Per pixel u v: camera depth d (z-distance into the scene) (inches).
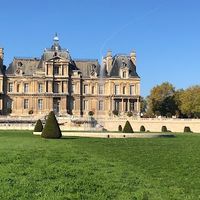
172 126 5748.0
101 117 6254.9
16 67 7027.6
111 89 7091.5
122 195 981.2
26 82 6993.1
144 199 936.3
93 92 7130.9
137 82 7121.1
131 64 7204.7
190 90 7003.0
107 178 1186.0
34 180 1139.3
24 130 4616.1
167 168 1416.1
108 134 3341.5
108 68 7214.6
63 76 6973.4
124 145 2411.4
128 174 1262.3
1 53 7007.9
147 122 5871.1
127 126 3838.6
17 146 2175.2
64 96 6963.6
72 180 1145.4
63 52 7047.2
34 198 939.3
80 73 7106.3
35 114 6835.6
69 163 1494.8
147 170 1362.0
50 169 1332.4
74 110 7057.1
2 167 1357.0
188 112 6825.8
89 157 1717.5
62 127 5014.8
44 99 6963.6
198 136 3661.4
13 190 1009.5
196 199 951.6
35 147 2133.4
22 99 6968.5
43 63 7027.6
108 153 1920.5
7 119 5910.4
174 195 985.5
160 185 1105.4
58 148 2108.8
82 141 2714.1
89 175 1234.6
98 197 955.3
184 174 1291.8
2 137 3038.9
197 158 1729.8
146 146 2351.1
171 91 7696.9
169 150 2102.6
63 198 938.7
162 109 7588.6
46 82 6958.7
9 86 6973.4
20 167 1363.2
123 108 7096.5
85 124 5738.2
